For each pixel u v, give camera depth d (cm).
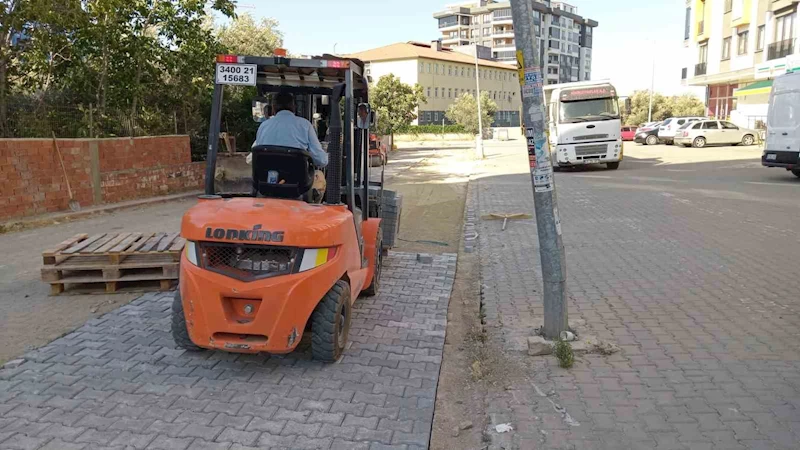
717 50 4462
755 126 3956
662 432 388
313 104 690
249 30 2733
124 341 553
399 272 828
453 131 6831
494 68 9819
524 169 2614
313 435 393
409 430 402
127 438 387
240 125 1850
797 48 3366
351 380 477
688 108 7819
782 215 1187
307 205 511
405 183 2122
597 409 422
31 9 1291
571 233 1083
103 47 1566
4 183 1167
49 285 750
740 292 692
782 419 400
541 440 385
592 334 560
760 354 510
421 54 8088
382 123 4453
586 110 2362
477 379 486
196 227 470
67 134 1521
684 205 1366
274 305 452
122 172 1491
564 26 12938
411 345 555
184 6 1698
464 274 841
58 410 423
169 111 1892
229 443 382
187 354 524
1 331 585
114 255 696
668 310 634
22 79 1511
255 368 498
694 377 468
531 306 668
